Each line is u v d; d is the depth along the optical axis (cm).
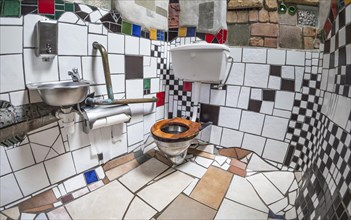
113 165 126
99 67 111
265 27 128
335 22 98
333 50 99
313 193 88
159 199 103
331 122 90
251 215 95
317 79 119
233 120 144
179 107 165
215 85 146
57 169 101
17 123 84
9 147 84
